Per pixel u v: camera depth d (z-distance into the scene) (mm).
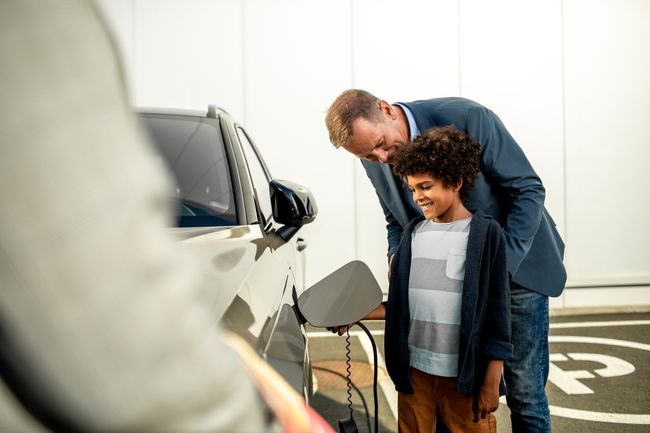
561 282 1515
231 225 1283
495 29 4180
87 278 215
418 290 1334
